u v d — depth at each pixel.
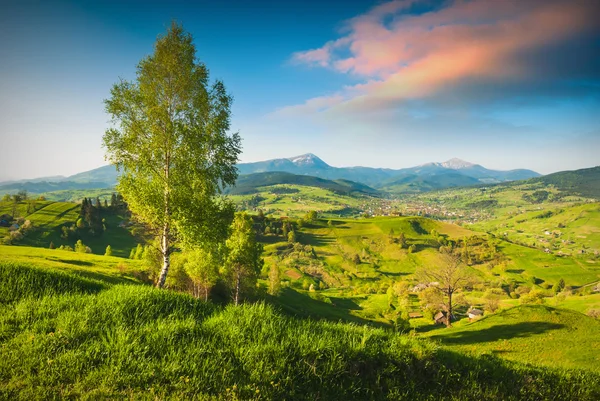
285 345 5.98
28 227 170.75
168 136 20.20
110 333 6.07
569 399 6.55
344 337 6.65
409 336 7.44
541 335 39.12
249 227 46.75
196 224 20.61
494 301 97.69
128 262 61.16
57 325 6.26
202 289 48.91
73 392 4.61
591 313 80.25
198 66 21.14
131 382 4.89
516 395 6.28
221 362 5.51
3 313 6.86
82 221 190.88
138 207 20.41
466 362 7.04
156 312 7.32
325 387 5.44
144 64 20.02
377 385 5.77
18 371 4.95
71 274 10.24
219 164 21.97
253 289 58.75
